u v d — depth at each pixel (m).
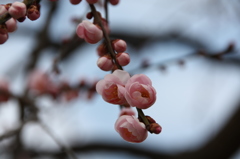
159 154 0.94
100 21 0.40
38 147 0.86
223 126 0.84
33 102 0.75
